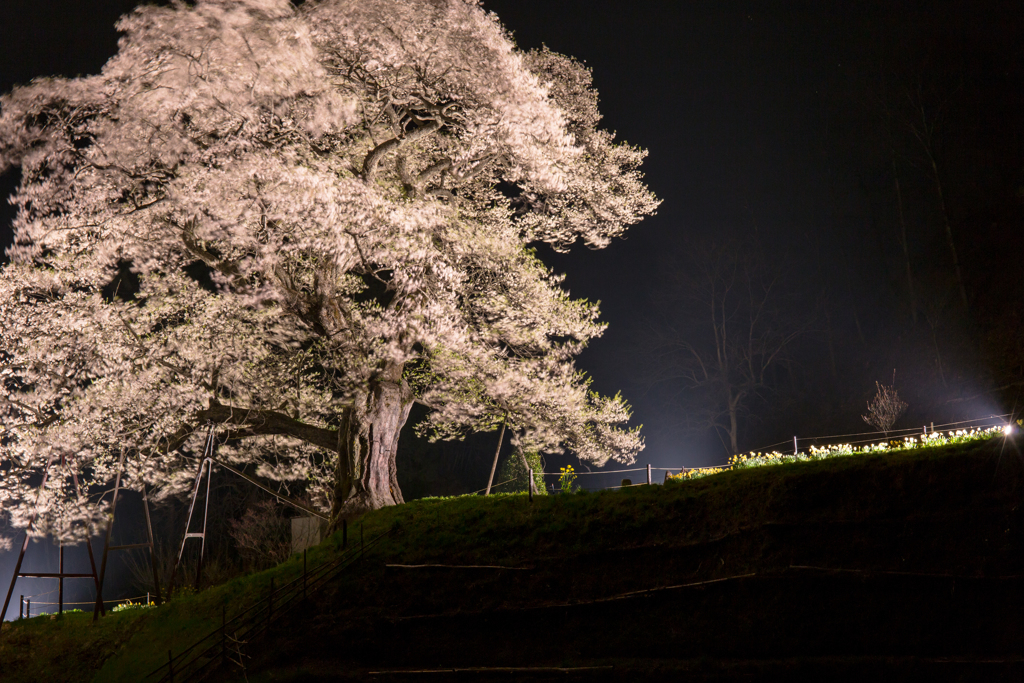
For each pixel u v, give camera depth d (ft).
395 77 59.31
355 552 46.42
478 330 65.46
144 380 57.67
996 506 35.09
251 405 64.08
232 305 59.93
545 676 35.68
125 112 53.26
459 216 69.15
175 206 56.13
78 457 60.13
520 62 56.44
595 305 65.72
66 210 58.54
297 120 55.93
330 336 58.95
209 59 52.11
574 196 69.97
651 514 42.06
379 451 59.11
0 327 57.67
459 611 40.42
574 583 40.14
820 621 35.09
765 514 38.81
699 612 37.27
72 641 52.34
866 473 38.81
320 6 54.44
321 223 51.67
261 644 40.50
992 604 33.09
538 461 72.33
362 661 38.88
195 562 104.94
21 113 53.83
